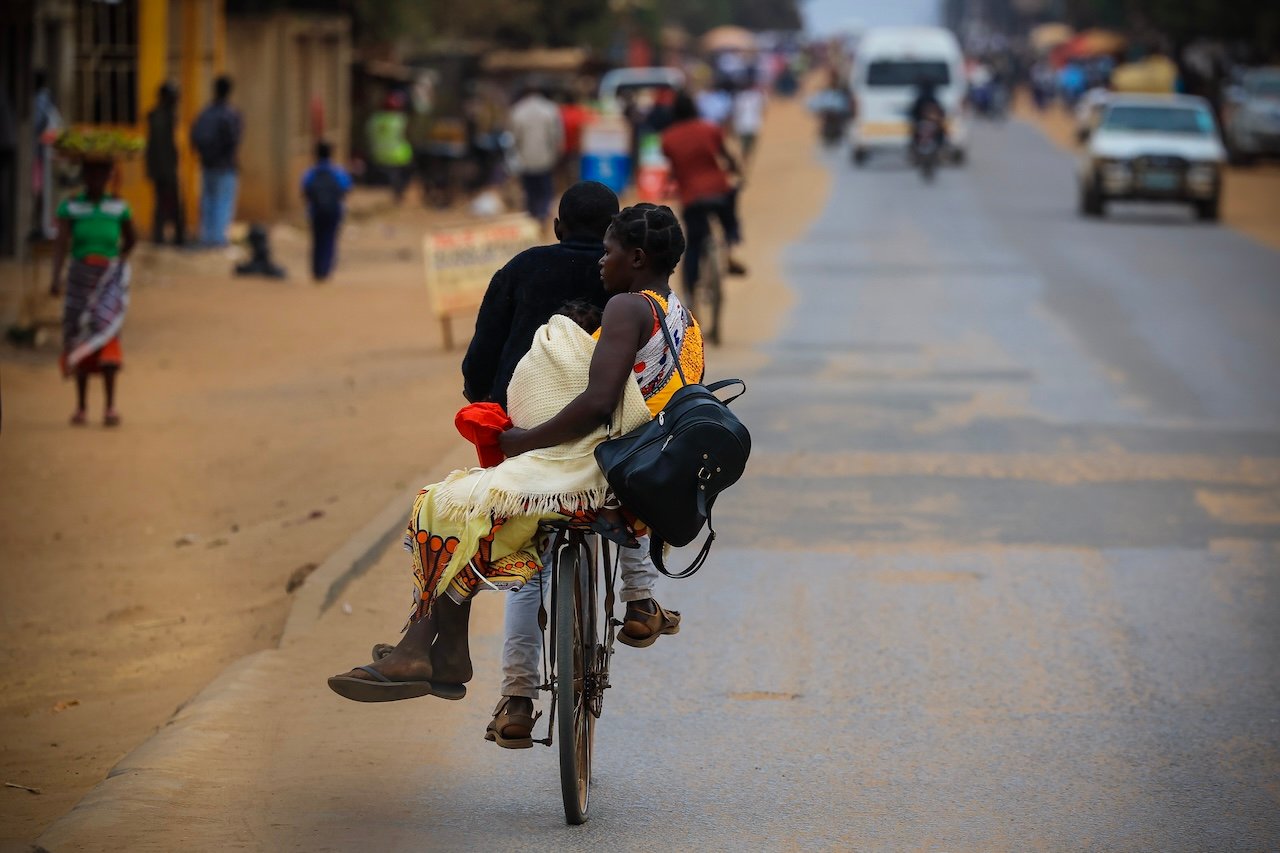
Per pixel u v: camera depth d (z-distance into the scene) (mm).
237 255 70375
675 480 14703
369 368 46688
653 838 15531
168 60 76750
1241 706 19703
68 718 20906
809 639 22219
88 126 75688
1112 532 28062
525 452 15188
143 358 48875
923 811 16344
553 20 174750
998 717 19266
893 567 25844
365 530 26328
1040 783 17172
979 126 192875
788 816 16172
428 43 151000
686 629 22641
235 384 44906
